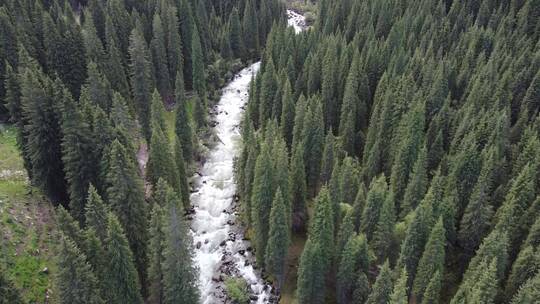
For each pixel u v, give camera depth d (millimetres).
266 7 144500
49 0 119875
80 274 39562
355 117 83750
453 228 53719
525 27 106938
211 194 78312
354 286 50312
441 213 51969
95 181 58438
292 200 62906
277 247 54219
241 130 94188
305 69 98312
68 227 45125
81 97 69562
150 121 85375
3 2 98562
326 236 50938
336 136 86562
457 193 56625
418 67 92625
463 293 42750
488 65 84000
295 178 62812
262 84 91438
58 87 59594
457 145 67312
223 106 108625
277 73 103812
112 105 82750
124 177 50188
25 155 65000
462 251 55281
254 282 61625
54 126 60469
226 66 122125
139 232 52094
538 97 76750
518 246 51312
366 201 53969
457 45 104750
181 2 108188
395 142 69312
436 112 78875
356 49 99875
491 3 121750
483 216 51719
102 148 57938
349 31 125500
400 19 117938
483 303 39188
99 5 104625
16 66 83938
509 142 70875
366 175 70312
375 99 86250
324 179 68375
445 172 64625
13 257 53938
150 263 49875
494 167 60188
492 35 102250
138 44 85875
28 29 91125
